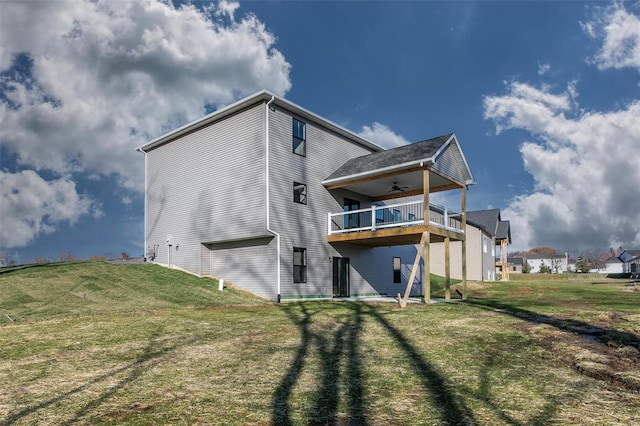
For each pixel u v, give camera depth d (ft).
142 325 29.76
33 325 29.32
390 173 50.88
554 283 97.81
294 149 52.90
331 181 55.31
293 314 36.40
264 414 12.91
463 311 36.78
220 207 53.62
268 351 22.03
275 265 49.42
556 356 20.20
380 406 13.55
